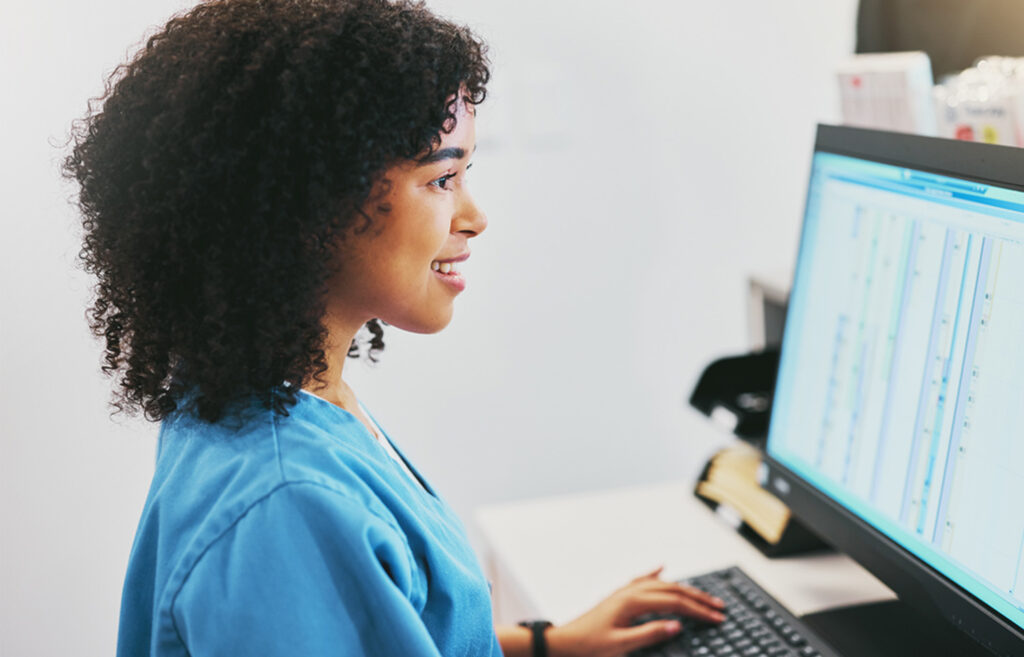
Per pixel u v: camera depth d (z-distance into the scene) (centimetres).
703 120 195
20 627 156
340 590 59
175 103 59
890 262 82
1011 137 97
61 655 159
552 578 106
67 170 69
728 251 205
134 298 65
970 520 74
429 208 63
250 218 59
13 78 143
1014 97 95
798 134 202
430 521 71
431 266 67
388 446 79
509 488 203
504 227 189
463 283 70
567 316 198
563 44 183
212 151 58
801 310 96
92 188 64
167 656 61
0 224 145
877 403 84
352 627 59
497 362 196
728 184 201
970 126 100
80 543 157
